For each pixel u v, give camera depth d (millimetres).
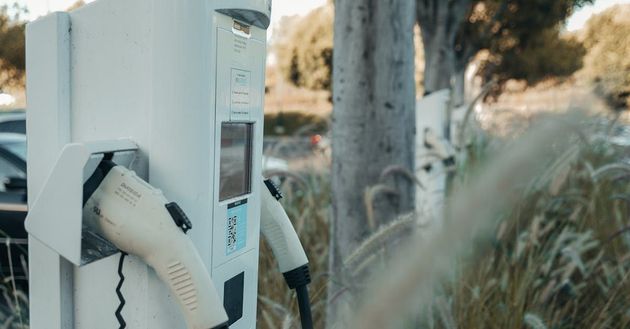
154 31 1529
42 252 1670
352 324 2426
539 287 2895
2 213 3979
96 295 1665
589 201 3537
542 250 3238
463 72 12312
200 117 1547
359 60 2893
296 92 21797
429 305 2512
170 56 1519
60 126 1632
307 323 1959
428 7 6836
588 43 14742
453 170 3828
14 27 12852
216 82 1587
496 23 12406
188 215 1562
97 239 1604
